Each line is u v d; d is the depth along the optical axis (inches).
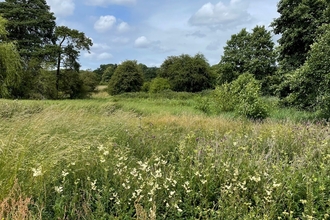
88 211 92.4
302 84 371.6
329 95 325.7
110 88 1711.4
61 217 90.8
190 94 1210.0
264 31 1158.3
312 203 89.2
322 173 109.6
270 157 135.5
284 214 88.7
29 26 1301.7
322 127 221.5
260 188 104.3
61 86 1320.1
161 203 102.5
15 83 879.1
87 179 112.6
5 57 773.3
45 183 105.1
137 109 559.5
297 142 169.2
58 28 1296.8
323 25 421.4
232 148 150.6
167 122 316.2
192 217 92.9
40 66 1159.0
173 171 121.6
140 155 172.1
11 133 146.0
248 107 394.3
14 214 79.6
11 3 1289.4
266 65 1112.2
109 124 248.8
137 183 107.0
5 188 97.0
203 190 107.6
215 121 325.7
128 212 93.4
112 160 130.6
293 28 592.4
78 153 141.1
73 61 1353.3
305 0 566.6
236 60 1255.5
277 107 476.4
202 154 139.9
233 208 91.4
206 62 1777.8
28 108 358.3
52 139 161.6
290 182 105.2
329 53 333.7
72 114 296.2
